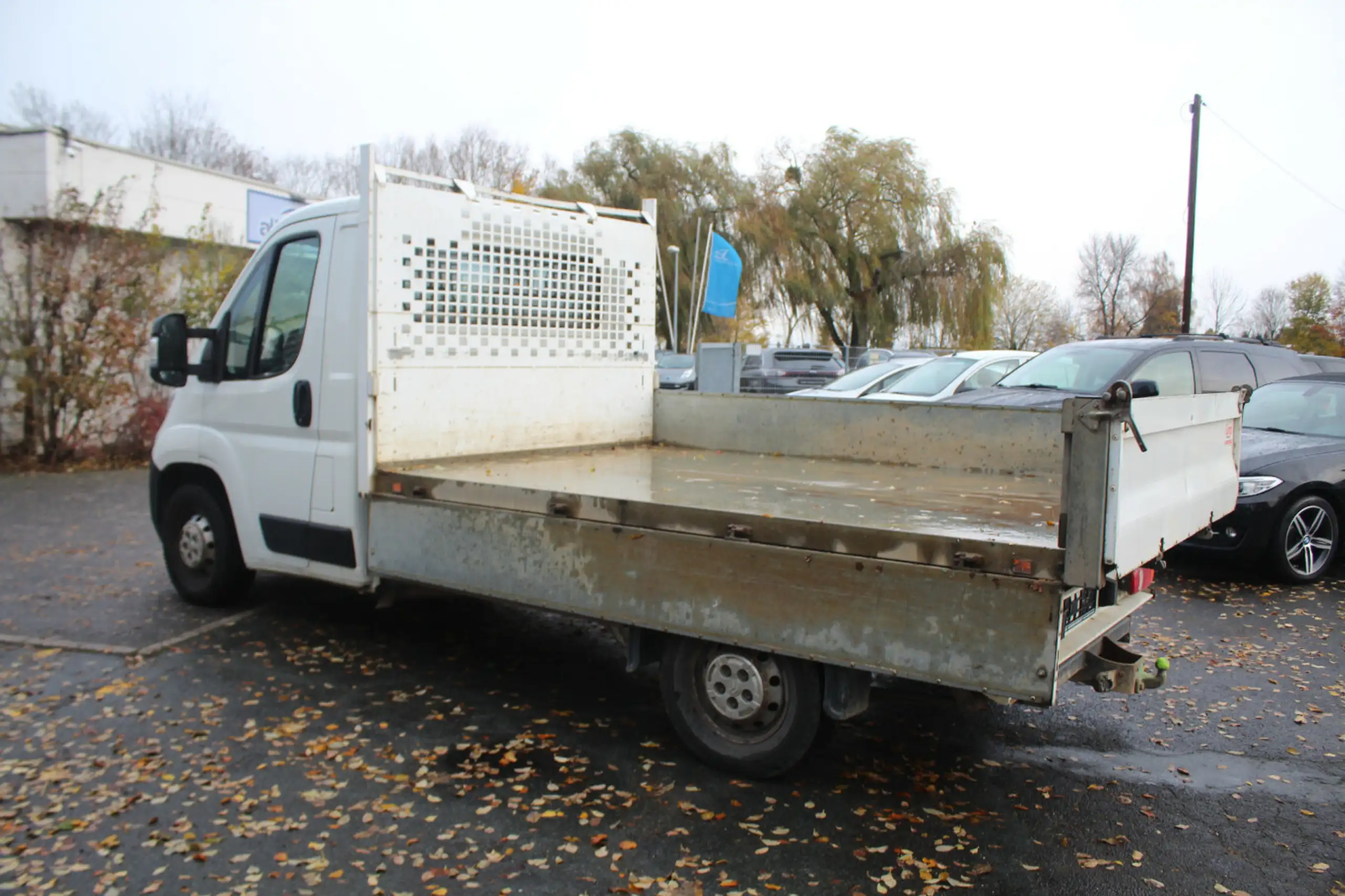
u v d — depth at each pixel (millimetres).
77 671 5461
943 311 39781
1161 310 62844
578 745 4547
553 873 3471
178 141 57688
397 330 5328
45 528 9781
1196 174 29188
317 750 4449
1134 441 3514
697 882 3428
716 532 3941
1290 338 48469
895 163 39688
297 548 5676
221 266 16062
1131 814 3961
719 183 38938
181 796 4004
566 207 6453
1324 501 7762
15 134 14281
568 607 4398
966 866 3543
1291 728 4871
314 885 3385
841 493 4914
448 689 5273
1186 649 6086
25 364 14430
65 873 3434
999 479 5539
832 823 3848
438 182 5613
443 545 4867
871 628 3605
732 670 4152
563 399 6461
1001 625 3344
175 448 6426
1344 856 3645
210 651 5832
